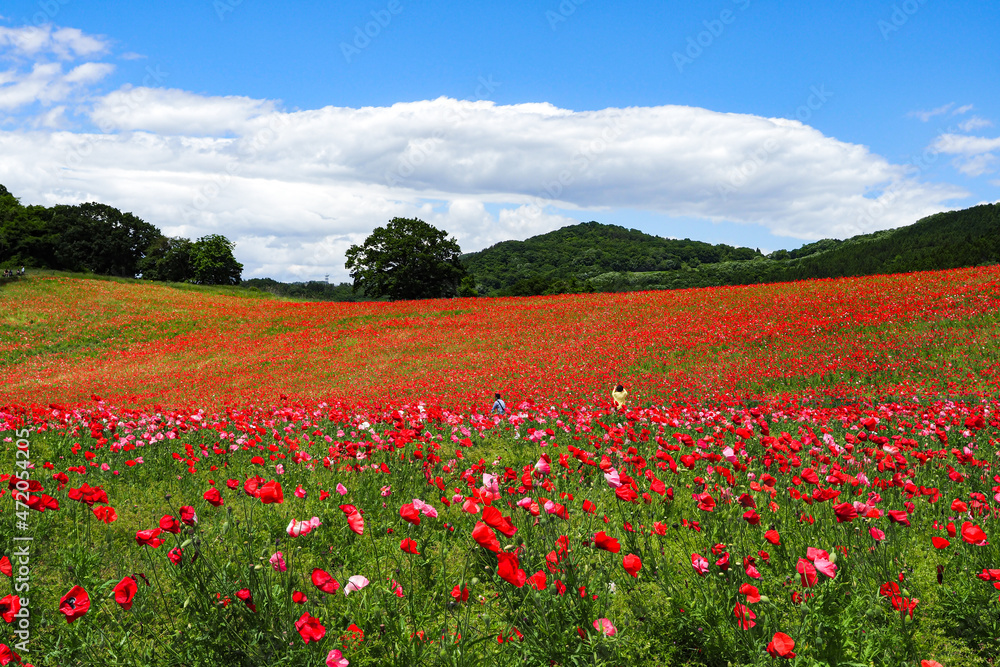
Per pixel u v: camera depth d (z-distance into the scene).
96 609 3.67
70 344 40.47
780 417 12.15
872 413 11.91
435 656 3.24
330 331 41.19
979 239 108.69
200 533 4.95
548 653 3.14
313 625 2.98
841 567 4.17
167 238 100.19
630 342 28.97
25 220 93.56
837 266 153.88
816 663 3.05
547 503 4.35
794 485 5.74
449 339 35.53
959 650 3.55
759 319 29.50
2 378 32.62
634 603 3.97
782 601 3.84
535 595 3.29
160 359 36.56
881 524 5.13
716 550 4.05
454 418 10.94
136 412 13.16
